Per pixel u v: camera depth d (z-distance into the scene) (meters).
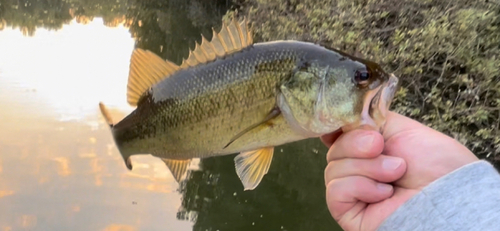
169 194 0.96
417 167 0.30
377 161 0.30
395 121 0.33
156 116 0.40
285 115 0.35
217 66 0.37
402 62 1.04
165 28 2.84
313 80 0.34
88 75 1.66
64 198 0.94
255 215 0.89
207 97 0.37
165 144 0.40
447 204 0.27
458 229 0.25
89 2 4.35
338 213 0.32
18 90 1.46
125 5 4.05
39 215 0.88
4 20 3.05
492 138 0.85
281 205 0.91
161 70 0.39
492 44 0.97
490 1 1.02
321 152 1.07
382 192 0.30
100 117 1.28
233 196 0.96
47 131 1.19
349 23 1.36
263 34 1.75
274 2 1.82
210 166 1.07
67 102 1.37
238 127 0.36
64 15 3.46
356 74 0.33
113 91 1.48
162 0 4.11
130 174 1.02
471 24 0.95
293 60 0.35
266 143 0.36
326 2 1.57
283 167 1.03
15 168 1.03
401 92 0.99
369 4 1.34
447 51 0.97
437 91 0.96
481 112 0.85
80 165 1.05
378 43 1.16
